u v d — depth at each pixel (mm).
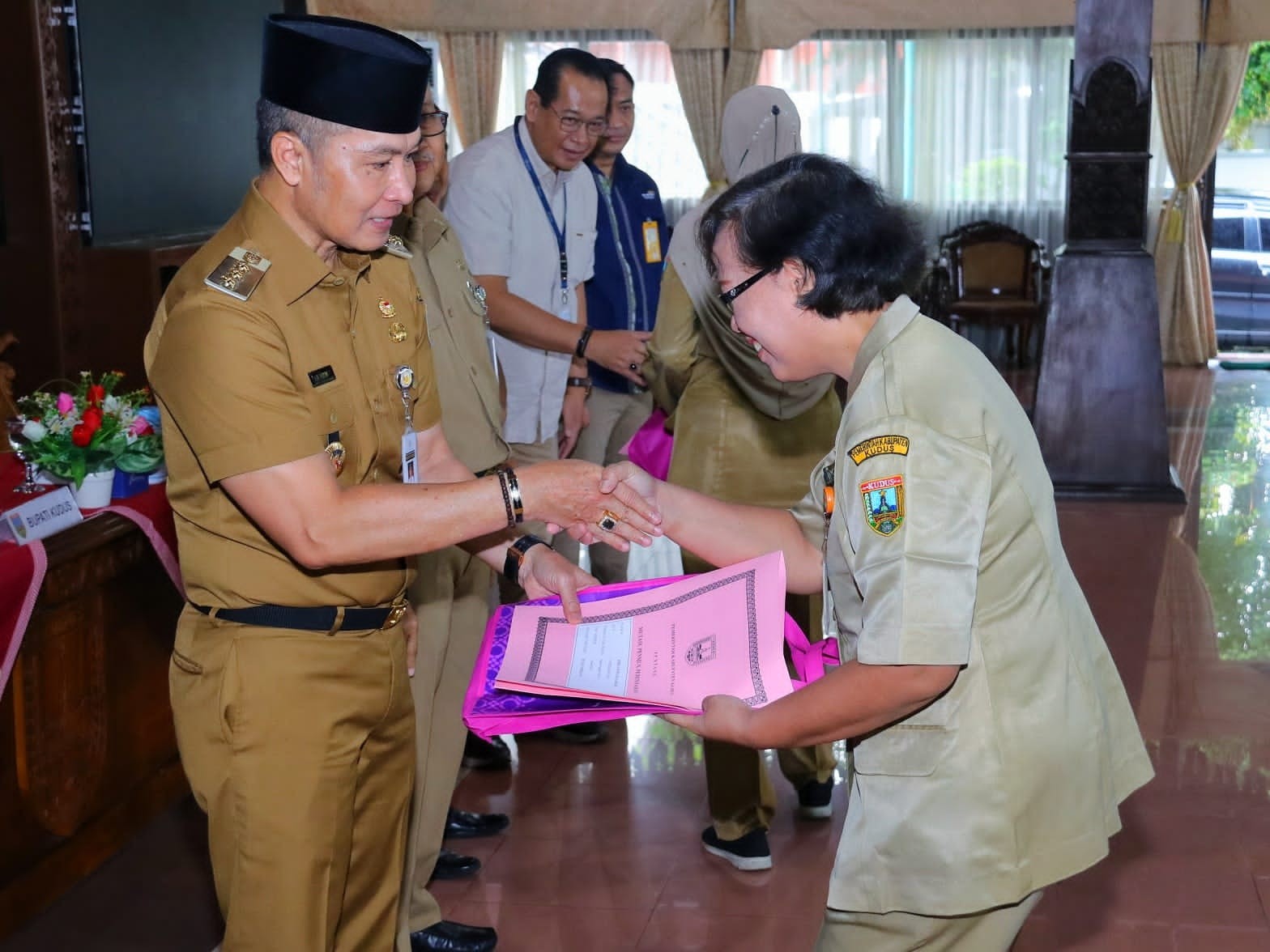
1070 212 6258
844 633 1539
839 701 1411
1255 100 10859
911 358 1428
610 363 3285
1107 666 1607
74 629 2816
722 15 10008
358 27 1620
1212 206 10586
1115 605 4781
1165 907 2789
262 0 6672
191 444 1598
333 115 1538
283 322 1612
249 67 6527
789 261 1461
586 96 3430
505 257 3430
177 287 1640
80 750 2873
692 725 1548
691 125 10250
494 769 3502
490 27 10039
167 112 5699
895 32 10320
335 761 1713
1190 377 9859
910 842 1440
